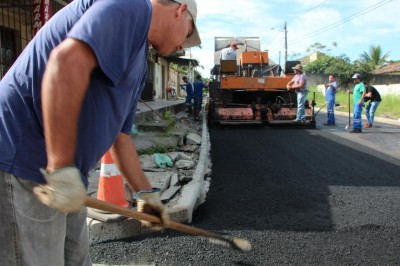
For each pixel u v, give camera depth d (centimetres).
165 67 2741
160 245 361
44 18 704
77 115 145
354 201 497
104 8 149
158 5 178
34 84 158
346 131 1245
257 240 375
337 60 4778
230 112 1297
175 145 799
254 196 515
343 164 721
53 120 141
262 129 1285
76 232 196
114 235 372
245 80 1307
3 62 829
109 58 152
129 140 222
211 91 1363
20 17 855
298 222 421
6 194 161
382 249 359
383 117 1839
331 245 366
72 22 159
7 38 845
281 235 387
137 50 166
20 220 162
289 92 1377
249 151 855
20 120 159
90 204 161
